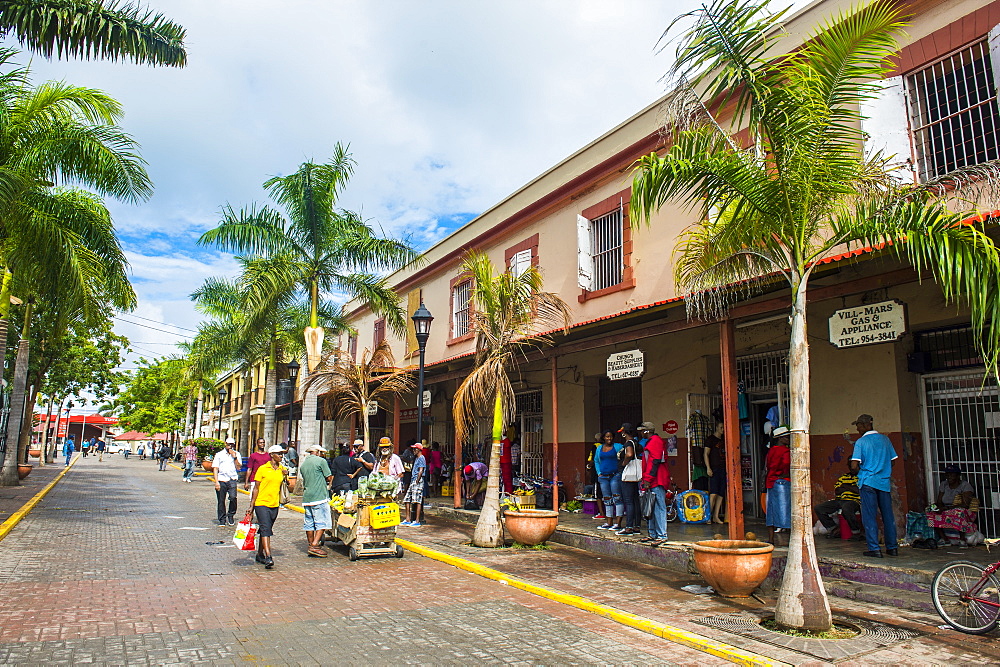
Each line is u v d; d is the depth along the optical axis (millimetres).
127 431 84125
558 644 5949
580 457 14984
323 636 6082
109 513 15812
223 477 14227
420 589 8195
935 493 9352
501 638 6105
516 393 17688
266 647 5727
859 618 6547
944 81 9008
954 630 6117
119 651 5543
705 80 12500
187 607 7074
